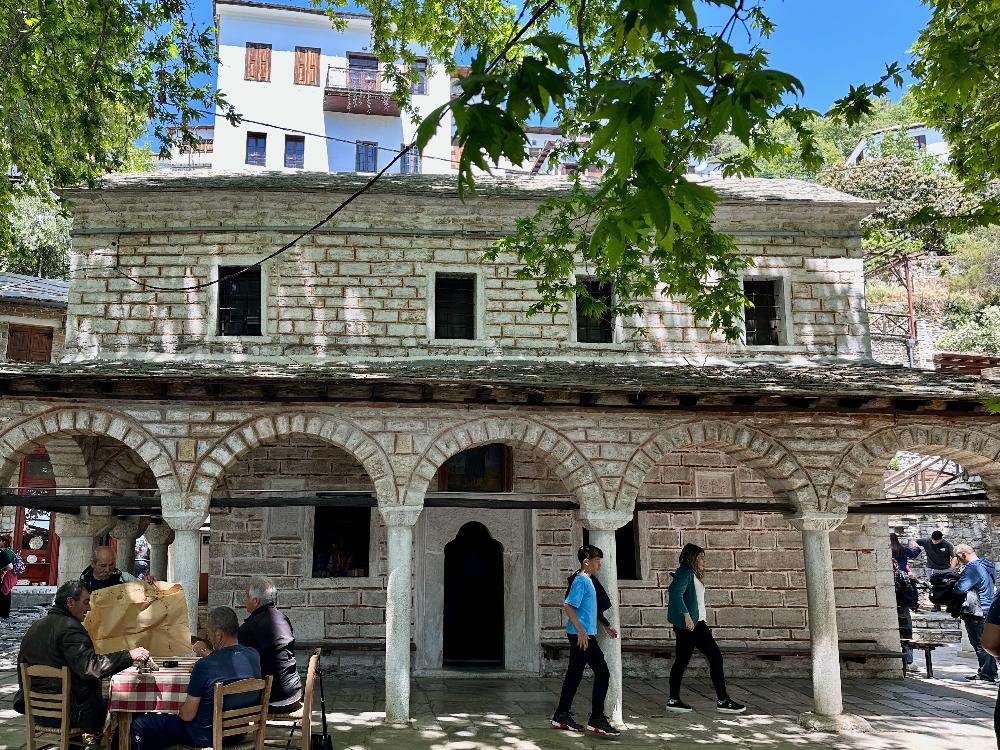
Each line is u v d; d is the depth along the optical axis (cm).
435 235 1309
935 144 6097
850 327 1341
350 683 1220
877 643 1334
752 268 1341
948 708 1090
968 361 1652
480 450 1371
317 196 1277
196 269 1266
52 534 2280
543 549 1338
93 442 1303
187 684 663
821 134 6481
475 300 1304
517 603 1325
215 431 1026
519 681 1259
